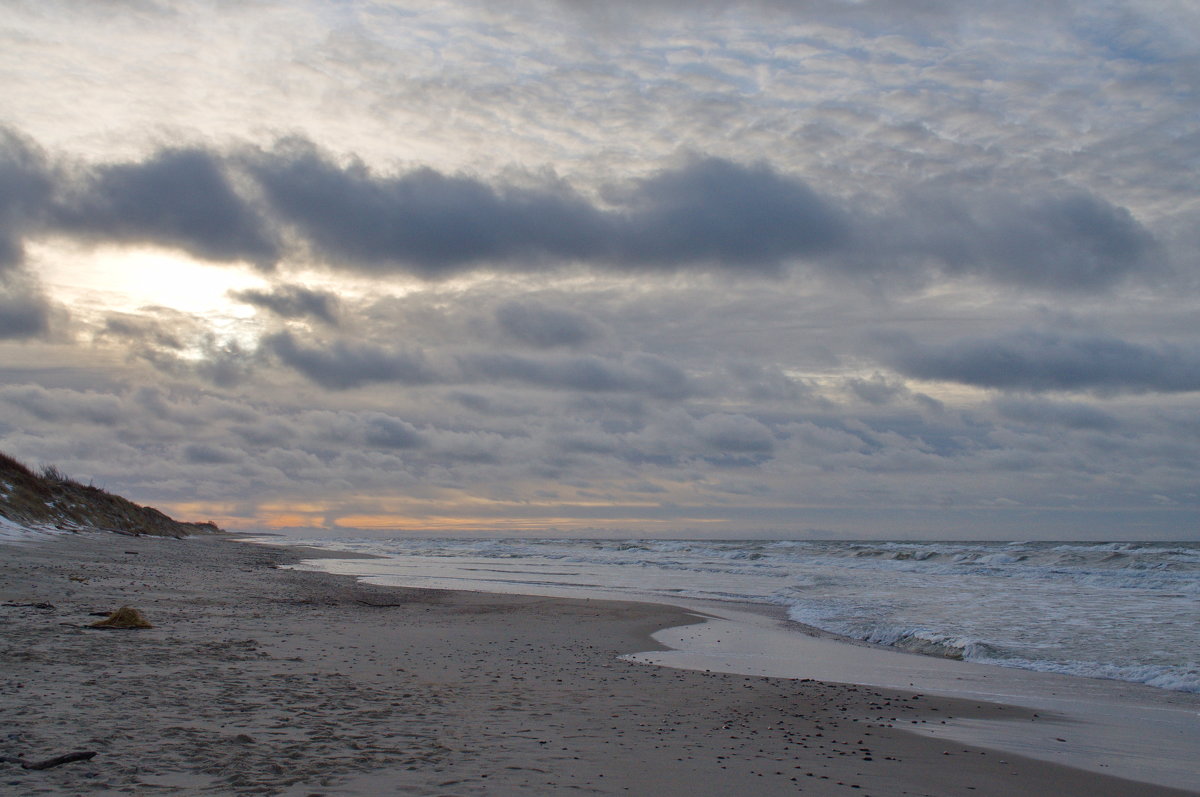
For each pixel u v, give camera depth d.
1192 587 32.28
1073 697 11.62
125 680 8.92
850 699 10.91
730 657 14.98
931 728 9.33
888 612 22.66
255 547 71.69
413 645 14.11
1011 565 46.72
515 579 35.62
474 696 9.68
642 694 10.57
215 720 7.41
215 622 15.13
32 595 16.39
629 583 34.03
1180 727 9.77
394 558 56.44
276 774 5.84
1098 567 43.81
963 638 16.45
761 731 8.68
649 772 6.65
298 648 12.65
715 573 41.38
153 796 5.18
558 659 13.62
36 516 41.44
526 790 5.86
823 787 6.54
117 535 49.81
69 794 5.09
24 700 7.60
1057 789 7.05
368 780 5.84
